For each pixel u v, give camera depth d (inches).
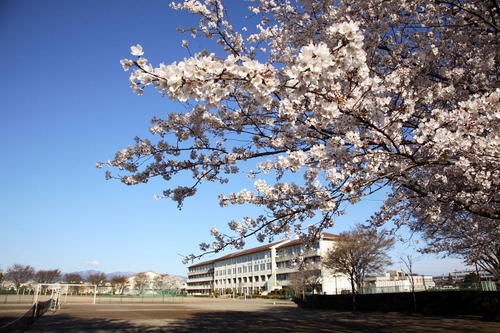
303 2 212.2
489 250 574.9
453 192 229.1
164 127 233.5
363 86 137.2
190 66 98.9
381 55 233.9
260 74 102.8
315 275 1390.3
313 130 175.6
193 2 242.7
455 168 196.5
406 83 185.5
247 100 207.2
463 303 704.4
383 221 291.6
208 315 880.3
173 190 247.6
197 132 227.9
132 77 102.2
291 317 786.2
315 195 208.5
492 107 141.6
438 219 276.4
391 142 157.8
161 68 98.3
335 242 1189.7
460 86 209.6
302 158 162.1
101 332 530.9
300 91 107.9
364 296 956.0
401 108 159.5
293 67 102.2
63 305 1429.6
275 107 198.2
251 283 2561.5
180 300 1993.1
